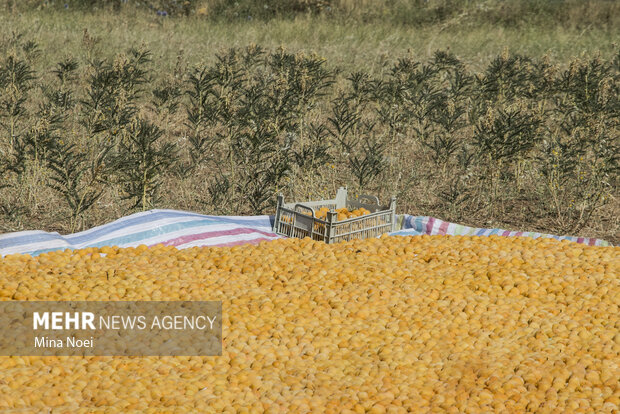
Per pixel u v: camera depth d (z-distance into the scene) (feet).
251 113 102.99
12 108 104.58
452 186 106.73
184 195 97.60
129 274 65.00
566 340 57.26
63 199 92.68
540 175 101.14
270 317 59.67
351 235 81.20
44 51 168.76
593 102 111.14
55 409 45.21
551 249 77.10
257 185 94.79
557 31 230.27
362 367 53.11
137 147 92.22
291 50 185.98
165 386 48.98
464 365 53.57
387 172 109.40
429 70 128.98
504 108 123.54
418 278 68.28
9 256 68.33
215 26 222.07
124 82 113.39
